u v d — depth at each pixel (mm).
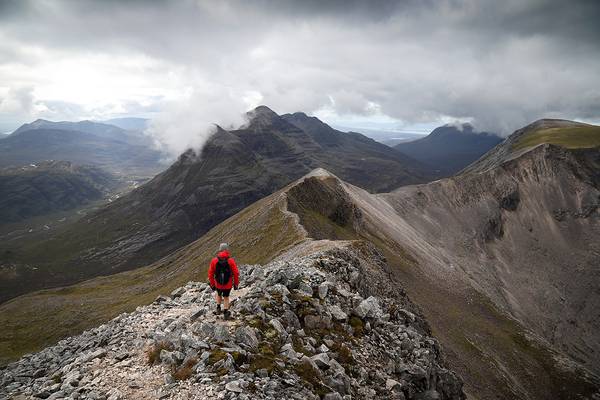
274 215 116125
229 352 13836
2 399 14086
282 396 12539
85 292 175250
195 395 11922
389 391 17453
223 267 16828
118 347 16594
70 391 13086
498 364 97812
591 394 107312
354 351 18562
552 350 122938
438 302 118375
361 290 30328
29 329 136250
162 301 24328
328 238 107312
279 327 16656
